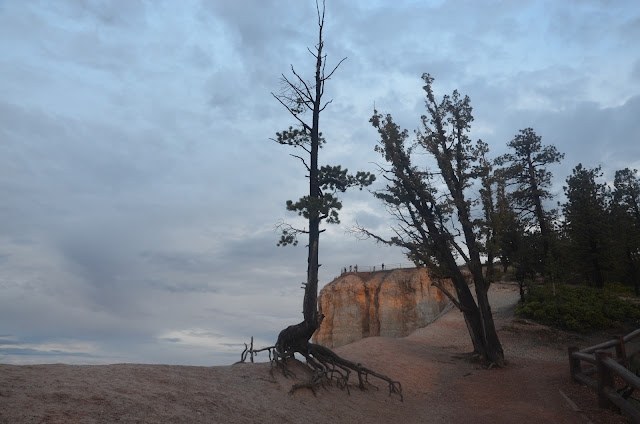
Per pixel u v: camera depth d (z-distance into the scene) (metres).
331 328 67.62
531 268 35.81
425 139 25.72
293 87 18.50
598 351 13.26
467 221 24.88
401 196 25.38
